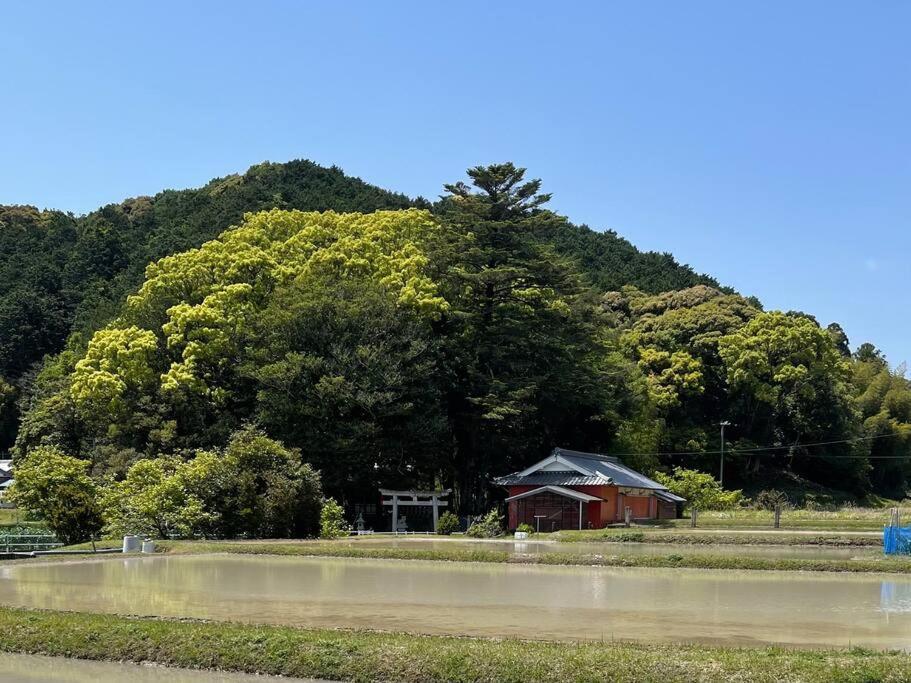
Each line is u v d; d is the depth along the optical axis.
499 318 52.06
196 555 28.66
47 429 59.75
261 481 36.78
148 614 15.64
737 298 77.31
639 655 11.41
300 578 21.78
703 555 26.06
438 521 44.84
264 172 115.44
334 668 11.80
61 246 109.81
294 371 45.56
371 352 47.16
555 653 11.54
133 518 34.16
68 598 17.80
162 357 51.78
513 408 48.09
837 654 11.52
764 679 10.60
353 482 47.38
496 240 54.09
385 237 58.50
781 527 40.53
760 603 17.33
